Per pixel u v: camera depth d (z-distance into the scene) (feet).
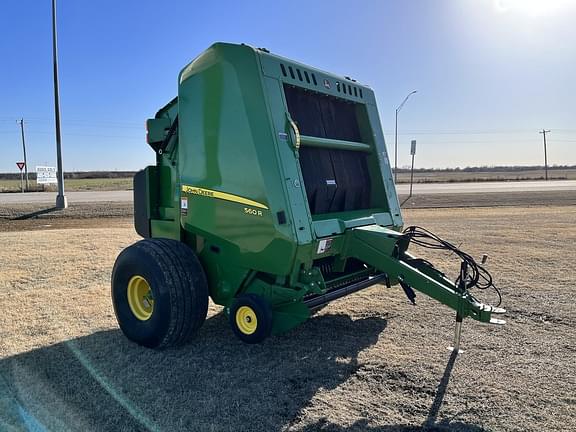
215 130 13.55
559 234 36.70
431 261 27.09
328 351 13.78
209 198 13.88
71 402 10.57
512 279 22.45
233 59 13.12
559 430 9.67
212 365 12.66
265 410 10.33
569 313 17.42
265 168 12.50
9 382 11.51
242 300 13.09
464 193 96.63
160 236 16.26
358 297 19.70
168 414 10.11
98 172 301.84
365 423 9.86
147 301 14.11
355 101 16.75
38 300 18.52
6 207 65.00
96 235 36.40
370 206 17.38
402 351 13.83
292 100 14.43
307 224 12.58
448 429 9.69
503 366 12.81
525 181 177.78
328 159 15.48
